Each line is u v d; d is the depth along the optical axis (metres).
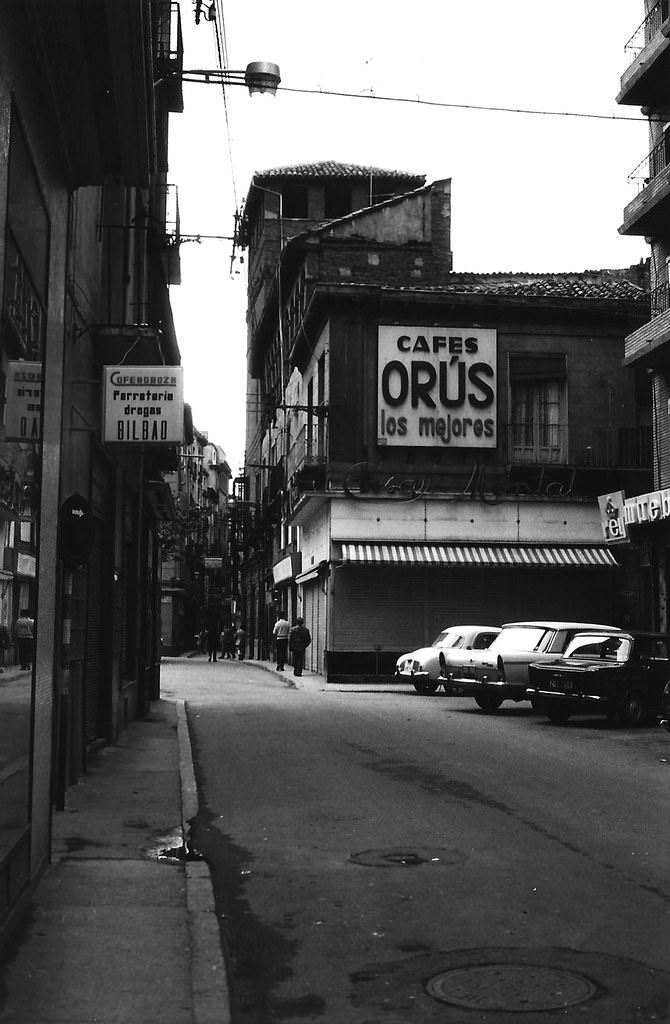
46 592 6.91
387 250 39.28
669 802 10.48
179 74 13.34
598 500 30.19
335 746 15.05
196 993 4.90
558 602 32.78
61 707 9.63
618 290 34.72
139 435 12.33
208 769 12.78
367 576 31.92
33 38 5.96
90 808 9.75
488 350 32.91
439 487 32.44
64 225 7.65
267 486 48.25
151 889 6.79
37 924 5.93
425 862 7.82
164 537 53.88
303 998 5.00
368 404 32.41
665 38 25.09
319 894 6.93
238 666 44.00
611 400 33.31
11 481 5.52
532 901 6.72
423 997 4.98
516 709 22.09
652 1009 4.78
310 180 49.59
